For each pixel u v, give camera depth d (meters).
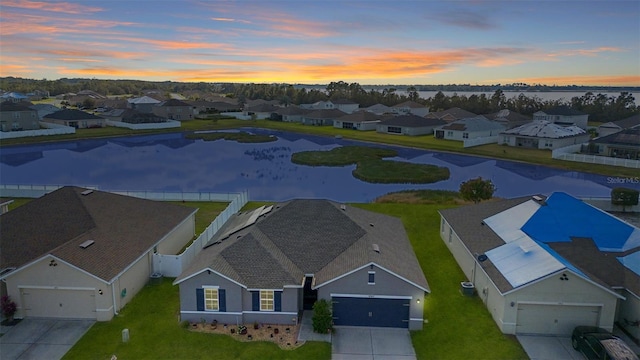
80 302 24.22
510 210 32.25
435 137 98.81
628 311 23.05
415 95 189.88
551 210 29.75
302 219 28.97
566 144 84.19
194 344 21.94
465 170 69.88
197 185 61.50
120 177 66.25
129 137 103.25
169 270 29.41
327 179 64.44
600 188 59.00
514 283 22.97
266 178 65.44
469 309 25.61
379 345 22.11
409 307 23.44
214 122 128.38
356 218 30.33
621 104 143.00
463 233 31.53
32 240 26.88
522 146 87.44
